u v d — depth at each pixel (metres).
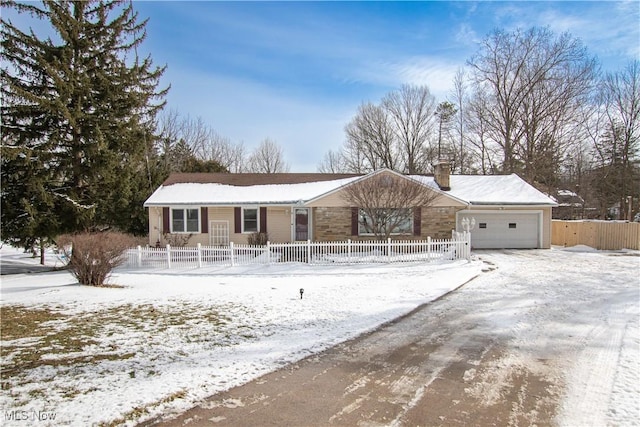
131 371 5.29
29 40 17.03
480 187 24.00
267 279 13.69
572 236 24.33
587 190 38.69
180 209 21.52
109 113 18.52
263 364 5.59
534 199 22.41
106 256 12.53
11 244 18.33
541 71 33.53
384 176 19.61
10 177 17.41
